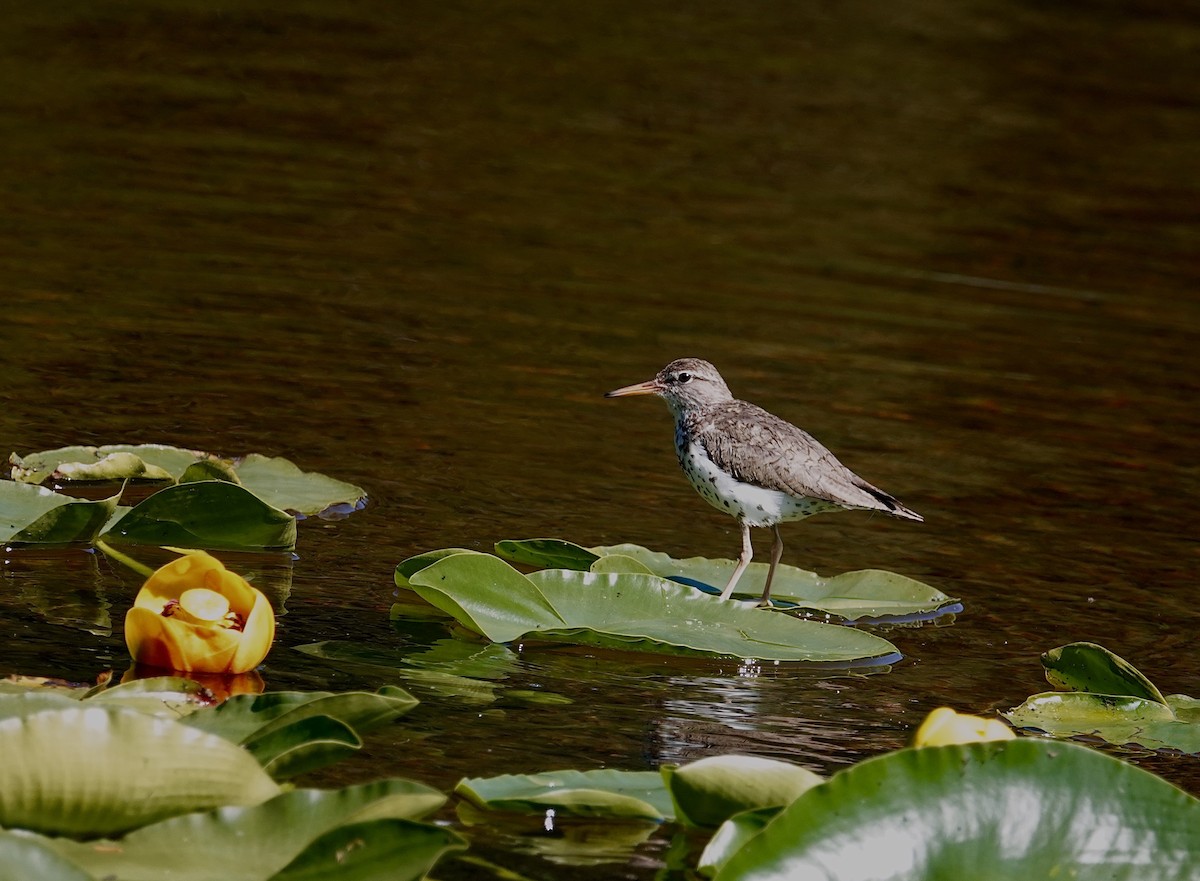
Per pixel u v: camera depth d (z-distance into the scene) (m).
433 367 15.73
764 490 12.21
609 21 32.81
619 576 10.19
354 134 24.11
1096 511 13.94
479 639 9.88
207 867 5.93
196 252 18.34
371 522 11.75
